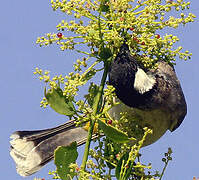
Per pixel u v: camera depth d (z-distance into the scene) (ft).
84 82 19.39
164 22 20.16
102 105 20.85
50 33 19.48
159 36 20.56
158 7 20.02
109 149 21.59
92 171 18.95
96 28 19.88
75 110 19.35
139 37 20.72
